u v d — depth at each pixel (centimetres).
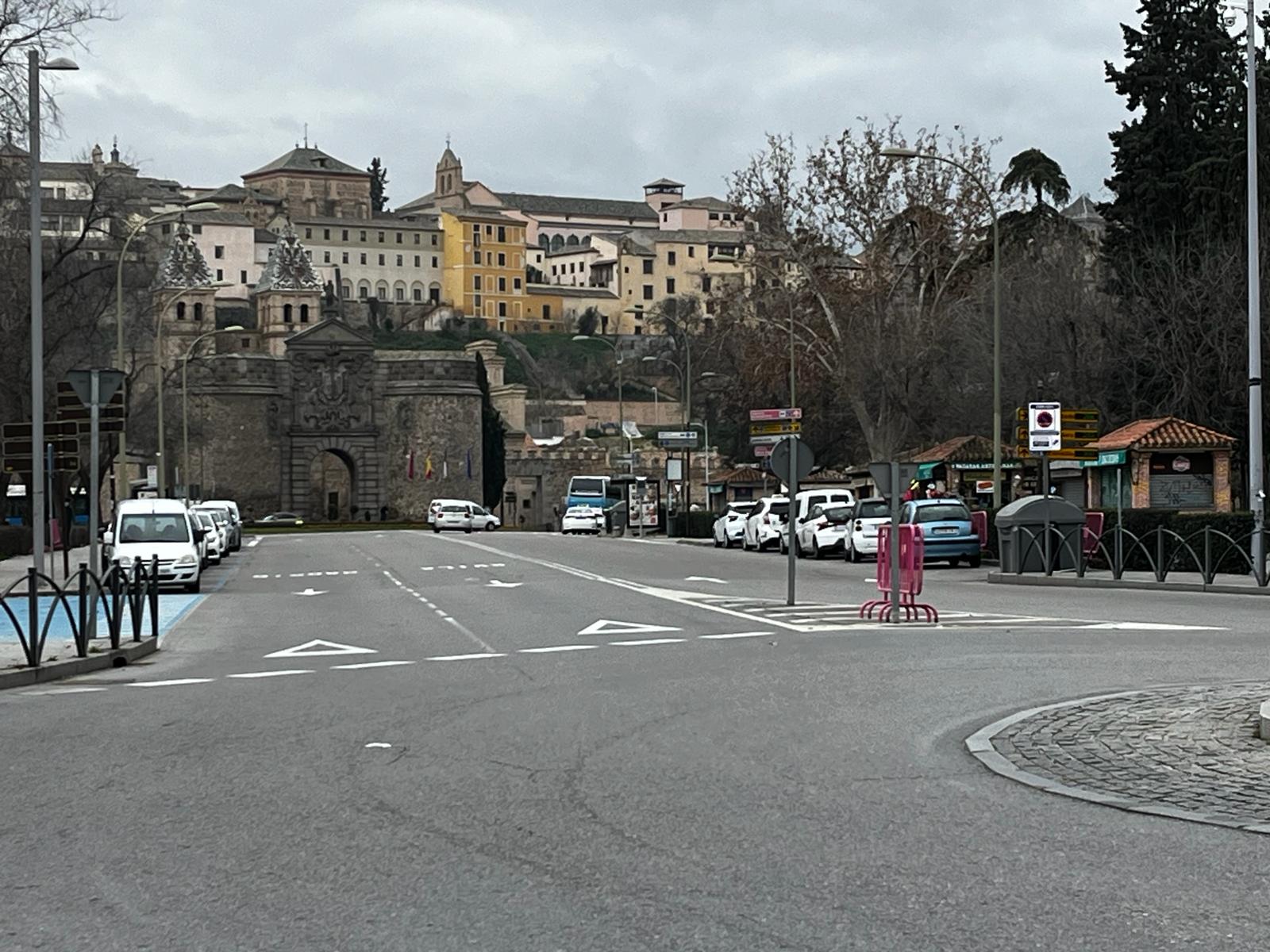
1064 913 732
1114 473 4166
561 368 18950
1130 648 1950
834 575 3975
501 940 702
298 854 880
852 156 6350
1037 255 6197
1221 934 696
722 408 9738
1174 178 5438
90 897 794
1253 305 3117
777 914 738
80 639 2052
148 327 7219
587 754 1212
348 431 12812
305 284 16750
